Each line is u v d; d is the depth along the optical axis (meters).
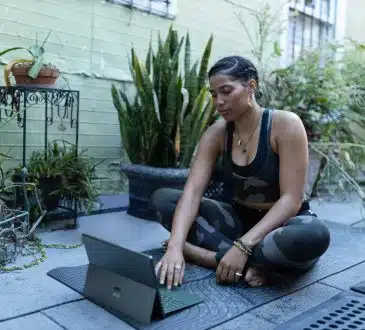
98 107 3.26
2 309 1.47
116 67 3.33
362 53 4.19
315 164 3.83
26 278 1.76
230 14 4.12
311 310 1.52
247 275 1.74
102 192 3.36
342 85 3.92
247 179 1.86
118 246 1.43
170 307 1.49
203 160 1.97
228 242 1.88
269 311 1.53
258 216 2.01
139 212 2.85
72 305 1.52
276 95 3.99
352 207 3.58
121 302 1.48
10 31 2.77
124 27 3.34
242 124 1.84
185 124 2.71
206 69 2.88
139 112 2.83
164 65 2.78
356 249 2.33
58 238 2.33
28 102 2.86
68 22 3.03
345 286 1.79
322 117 3.89
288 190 1.77
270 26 4.45
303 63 4.08
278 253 1.64
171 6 3.60
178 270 1.68
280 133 1.77
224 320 1.44
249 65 1.78
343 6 5.48
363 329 1.38
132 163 2.91
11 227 1.99
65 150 2.71
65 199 2.61
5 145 2.82
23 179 2.22
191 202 1.89
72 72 3.09
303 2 5.02
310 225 1.66
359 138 4.01
